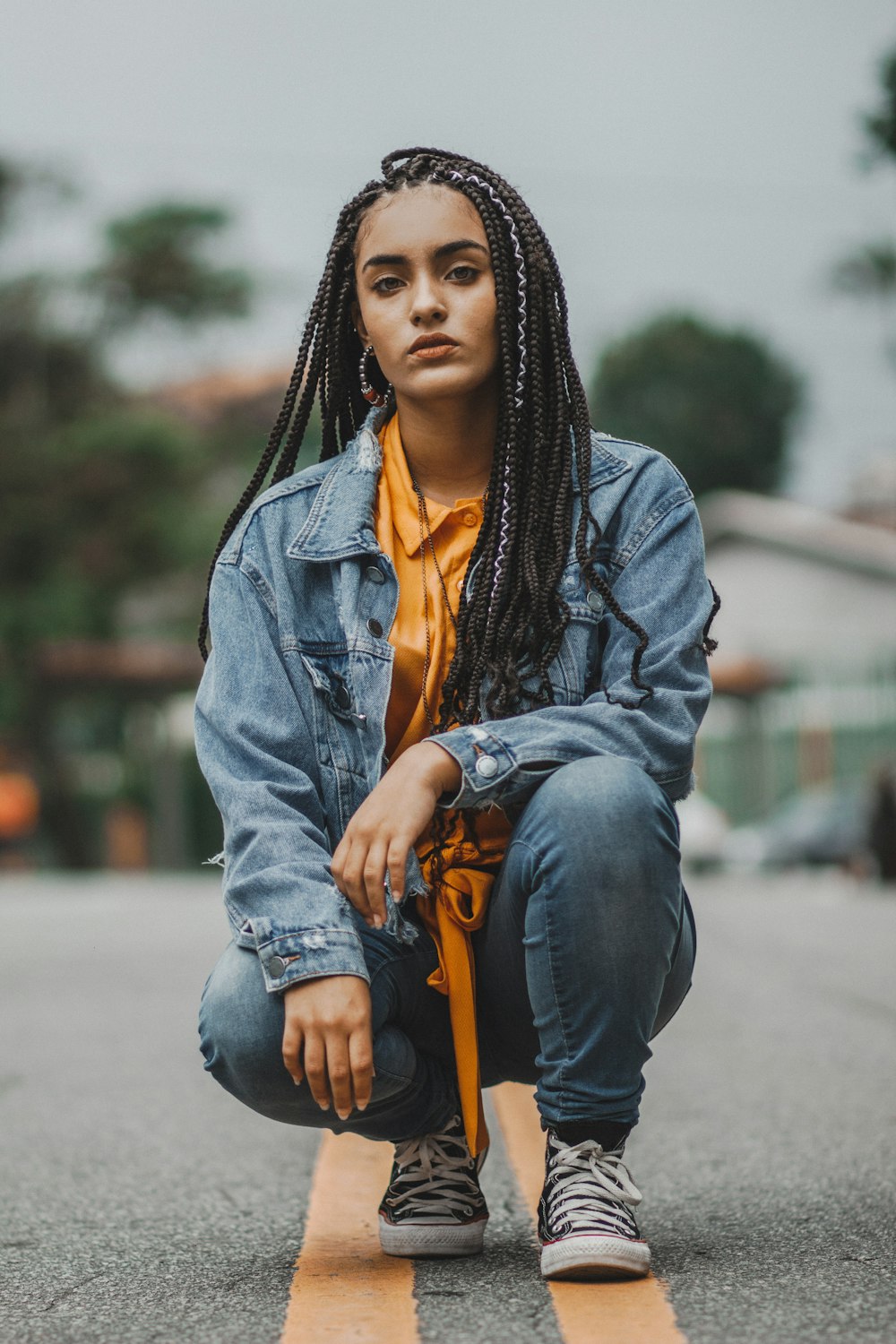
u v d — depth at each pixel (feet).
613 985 8.39
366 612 9.18
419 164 9.25
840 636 124.88
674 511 9.27
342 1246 9.95
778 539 125.90
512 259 9.14
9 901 51.34
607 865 8.31
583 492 9.16
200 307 105.40
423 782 8.45
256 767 8.89
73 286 104.63
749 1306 8.14
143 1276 9.29
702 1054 17.95
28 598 98.58
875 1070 16.44
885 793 70.08
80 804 115.14
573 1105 8.62
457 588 9.26
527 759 8.56
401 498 9.43
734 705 126.00
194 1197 11.50
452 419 9.30
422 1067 9.12
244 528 9.43
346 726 9.16
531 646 9.07
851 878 75.51
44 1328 8.20
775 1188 11.24
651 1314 8.02
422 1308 8.30
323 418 10.00
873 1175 11.54
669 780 8.81
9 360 104.99
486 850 8.95
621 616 8.93
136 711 113.50
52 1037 19.75
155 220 104.42
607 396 185.88
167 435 100.99
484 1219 9.55
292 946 8.27
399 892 8.30
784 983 24.86
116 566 99.66
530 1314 8.09
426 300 9.01
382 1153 13.08
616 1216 8.66
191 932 35.42
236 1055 8.54
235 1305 8.54
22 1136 13.83
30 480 98.73
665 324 186.70
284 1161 12.78
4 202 102.06
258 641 9.17
